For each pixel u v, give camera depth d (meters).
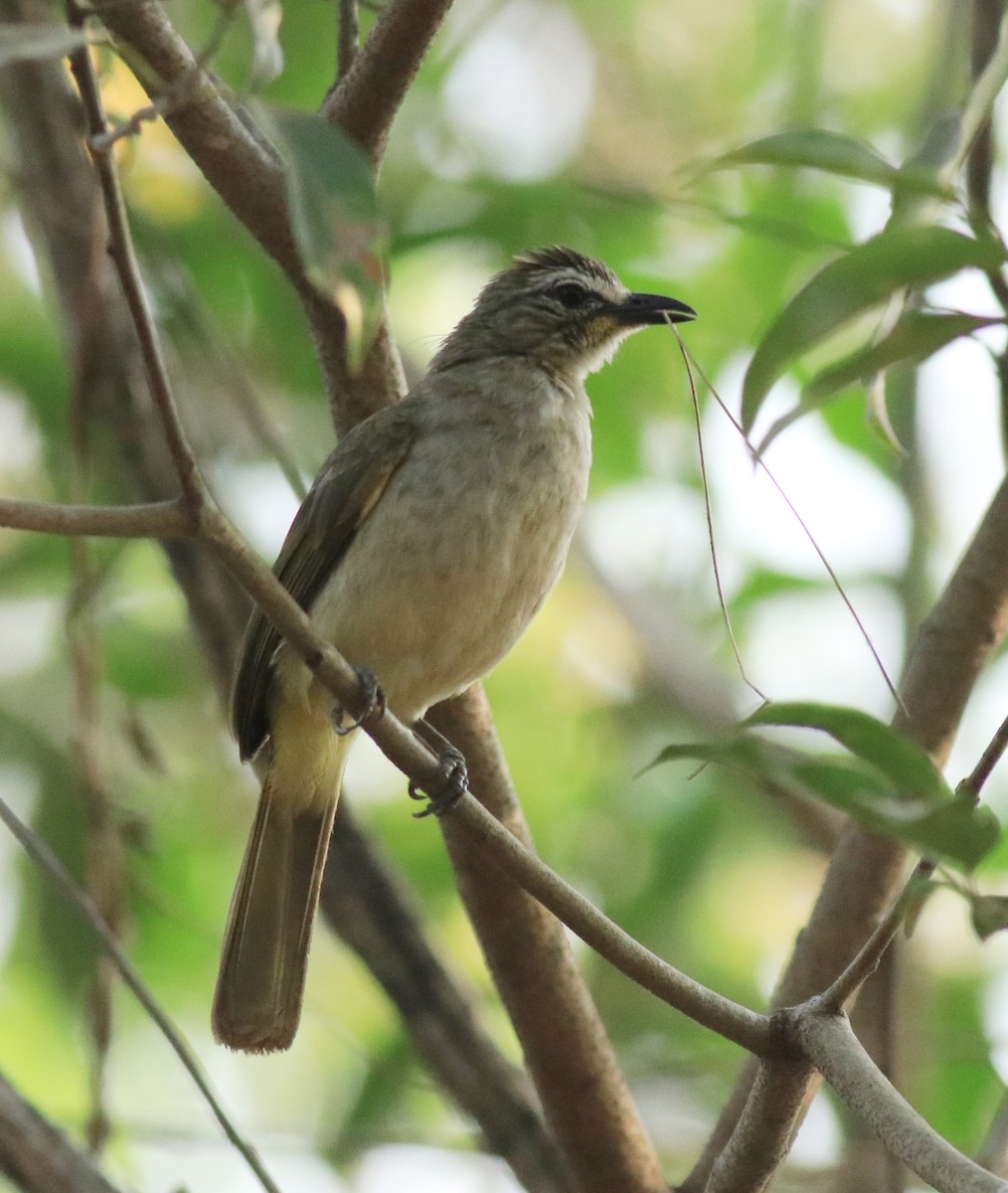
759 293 14.05
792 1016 7.13
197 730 14.34
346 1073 14.14
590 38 15.38
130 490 11.20
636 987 13.19
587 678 15.09
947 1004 12.90
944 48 12.44
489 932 9.09
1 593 14.59
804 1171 10.70
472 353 11.10
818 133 6.64
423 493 9.52
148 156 13.51
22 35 5.72
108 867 10.44
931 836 5.69
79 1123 12.94
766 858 14.29
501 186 13.98
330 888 10.50
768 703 6.00
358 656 9.59
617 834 14.38
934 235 6.32
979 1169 6.16
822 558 7.89
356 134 8.66
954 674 8.63
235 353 13.12
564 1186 9.73
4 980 13.84
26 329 14.44
